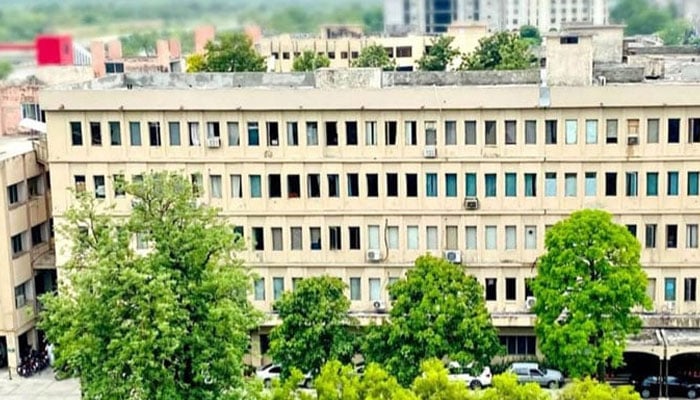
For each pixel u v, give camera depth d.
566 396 48.72
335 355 67.06
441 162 80.88
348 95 80.25
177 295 50.28
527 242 81.81
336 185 82.38
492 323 75.75
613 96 78.38
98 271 49.56
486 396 46.34
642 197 80.06
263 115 81.56
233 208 83.25
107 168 83.38
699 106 78.00
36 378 84.75
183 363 50.66
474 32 153.25
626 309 68.25
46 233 90.62
